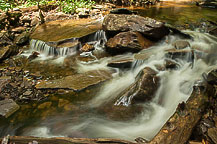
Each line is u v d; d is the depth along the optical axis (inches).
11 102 162.9
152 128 140.0
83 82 194.9
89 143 106.0
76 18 380.5
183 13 443.8
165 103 165.9
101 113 156.4
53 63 242.4
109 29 272.8
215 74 162.6
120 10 372.5
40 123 145.5
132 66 218.7
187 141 111.4
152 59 218.4
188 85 178.2
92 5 452.4
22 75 209.3
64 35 286.8
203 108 135.6
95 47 283.7
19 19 336.5
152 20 265.0
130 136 132.3
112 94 180.9
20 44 285.3
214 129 120.6
